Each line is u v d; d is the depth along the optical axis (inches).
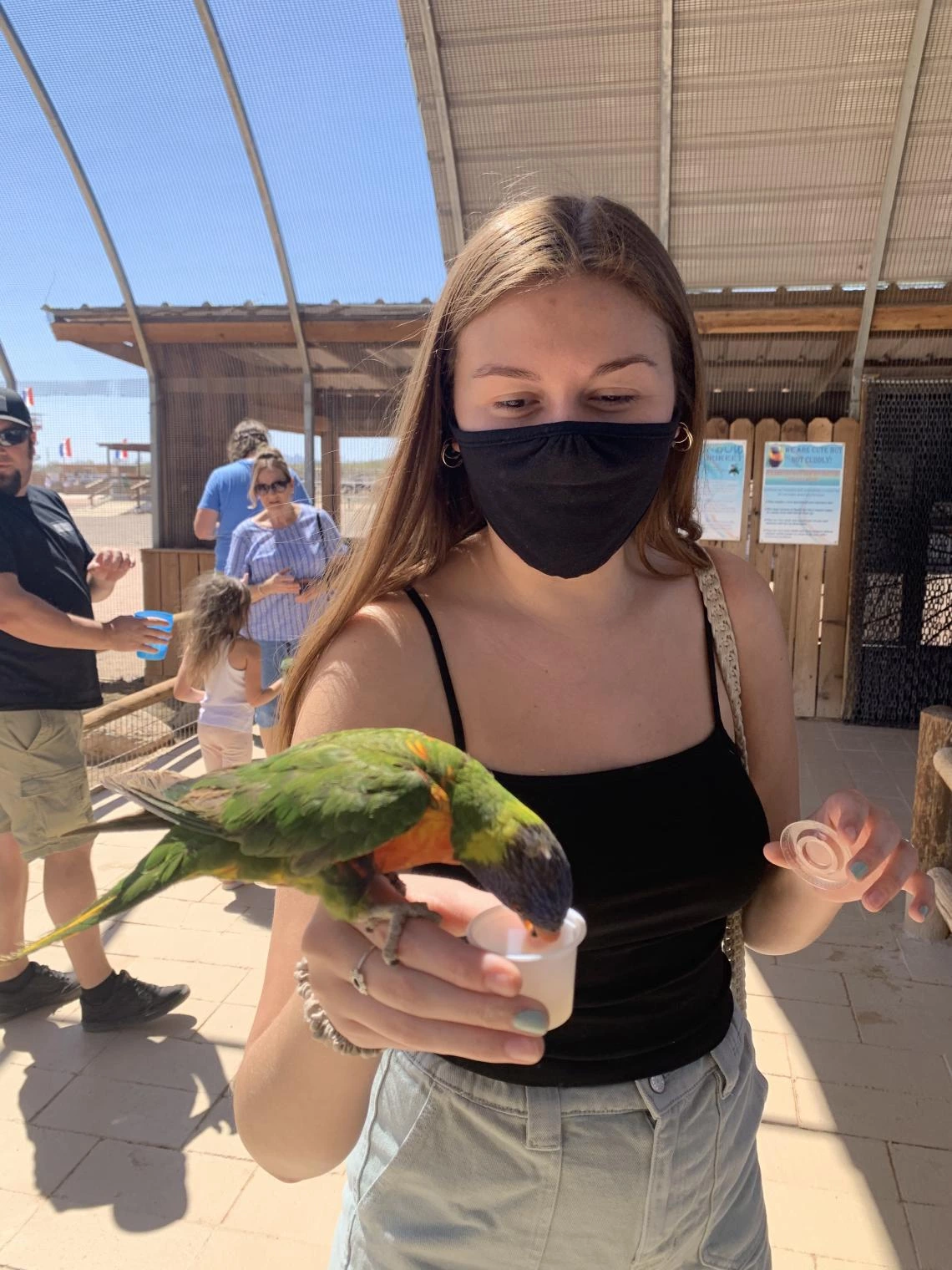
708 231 280.1
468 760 47.3
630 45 239.6
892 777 256.1
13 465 137.3
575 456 51.4
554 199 55.1
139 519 346.0
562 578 55.2
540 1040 35.4
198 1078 129.0
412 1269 50.7
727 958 61.4
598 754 53.4
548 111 258.2
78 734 138.9
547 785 51.6
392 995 36.9
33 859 134.5
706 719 58.7
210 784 50.5
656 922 51.1
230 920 173.9
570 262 50.8
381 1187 51.4
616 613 57.8
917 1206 106.7
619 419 54.1
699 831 52.3
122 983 139.6
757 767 65.1
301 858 44.3
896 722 303.1
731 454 298.7
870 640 301.7
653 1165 50.3
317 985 40.1
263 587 203.5
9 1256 100.7
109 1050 135.0
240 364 325.4
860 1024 142.3
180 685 196.2
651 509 63.1
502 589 57.7
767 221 274.5
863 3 221.6
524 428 52.9
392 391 71.8
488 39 243.9
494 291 51.6
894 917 176.6
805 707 310.3
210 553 334.0
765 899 60.9
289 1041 45.5
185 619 314.0
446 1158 49.9
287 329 309.7
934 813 176.2
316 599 66.8
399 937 38.2
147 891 49.7
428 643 53.6
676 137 258.7
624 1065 50.4
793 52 234.5
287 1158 49.0
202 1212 106.3
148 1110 122.5
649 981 51.6
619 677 55.7
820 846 49.3
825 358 319.6
